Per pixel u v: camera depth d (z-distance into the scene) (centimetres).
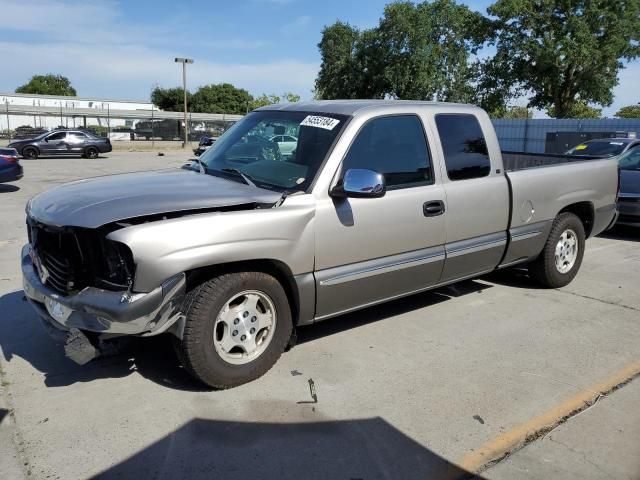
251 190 383
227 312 357
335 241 389
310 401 355
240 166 430
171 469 287
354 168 399
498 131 2891
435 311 525
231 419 333
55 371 391
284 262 366
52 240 347
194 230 329
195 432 319
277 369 398
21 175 1467
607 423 338
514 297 572
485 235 498
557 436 323
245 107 9431
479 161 489
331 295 397
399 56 4059
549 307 543
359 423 332
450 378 390
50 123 5756
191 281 348
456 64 4028
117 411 340
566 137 2570
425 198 439
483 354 431
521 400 363
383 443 313
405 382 383
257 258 353
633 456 306
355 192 372
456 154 471
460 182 470
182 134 5188
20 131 4569
